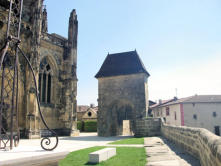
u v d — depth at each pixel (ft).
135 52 117.29
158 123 88.63
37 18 87.20
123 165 27.78
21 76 80.53
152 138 72.38
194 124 147.43
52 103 99.45
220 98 156.56
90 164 29.53
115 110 113.91
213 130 146.20
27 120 78.69
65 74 107.34
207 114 148.56
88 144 60.54
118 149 45.50
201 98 156.76
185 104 150.51
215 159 14.17
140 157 33.22
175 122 160.66
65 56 108.88
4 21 73.56
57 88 103.14
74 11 116.47
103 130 105.81
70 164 29.78
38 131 80.59
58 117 101.30
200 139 25.81
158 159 30.32
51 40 103.24
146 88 109.70
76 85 108.78
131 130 115.34
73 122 104.83
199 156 28.19
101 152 31.86
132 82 106.42
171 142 57.26
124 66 112.37
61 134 101.14
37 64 84.07
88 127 174.70
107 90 110.52
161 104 202.18
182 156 33.35
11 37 12.93
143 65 112.57
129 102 106.11
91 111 204.13
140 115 101.55
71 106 104.17
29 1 89.25
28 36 85.66
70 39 111.75
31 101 79.92
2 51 12.87
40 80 94.63
